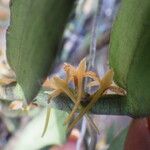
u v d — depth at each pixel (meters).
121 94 0.13
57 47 0.11
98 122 0.18
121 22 0.12
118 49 0.13
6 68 0.14
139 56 0.12
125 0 0.12
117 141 0.19
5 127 0.41
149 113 0.13
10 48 0.12
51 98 0.13
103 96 0.13
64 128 0.22
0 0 0.39
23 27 0.11
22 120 0.37
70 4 0.10
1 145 0.41
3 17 0.37
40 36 0.11
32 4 0.11
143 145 0.17
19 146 0.26
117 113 0.13
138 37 0.12
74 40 0.40
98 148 0.29
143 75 0.12
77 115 0.14
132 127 0.17
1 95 0.14
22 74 0.12
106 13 0.36
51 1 0.11
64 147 0.25
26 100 0.11
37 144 0.25
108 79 0.13
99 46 0.27
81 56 0.31
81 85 0.13
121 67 0.13
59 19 0.11
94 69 0.17
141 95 0.12
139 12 0.12
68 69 0.13
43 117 0.25
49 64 0.11
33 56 0.11
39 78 0.11
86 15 0.40
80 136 0.23
